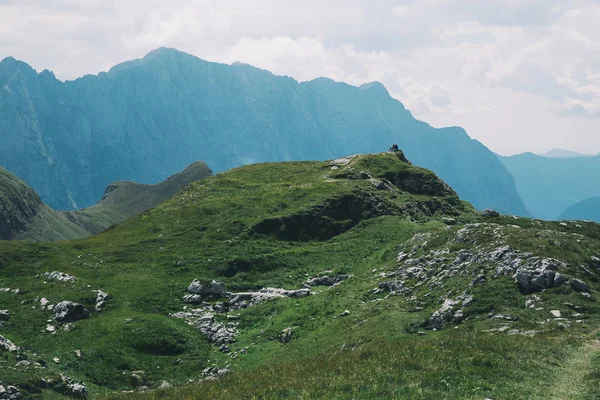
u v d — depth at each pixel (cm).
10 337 6450
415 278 6366
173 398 3100
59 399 4050
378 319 5281
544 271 4894
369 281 7044
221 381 3447
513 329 4128
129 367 5762
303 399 2630
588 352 3341
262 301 7538
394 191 13075
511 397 2522
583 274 4962
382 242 10044
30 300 7612
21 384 4050
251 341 6225
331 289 7300
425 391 2580
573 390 2647
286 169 15488
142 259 9681
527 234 5934
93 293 7731
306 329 5988
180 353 6222
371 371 2988
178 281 8525
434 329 4791
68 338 6347
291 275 8756
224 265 9069
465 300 4944
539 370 2964
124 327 6544
